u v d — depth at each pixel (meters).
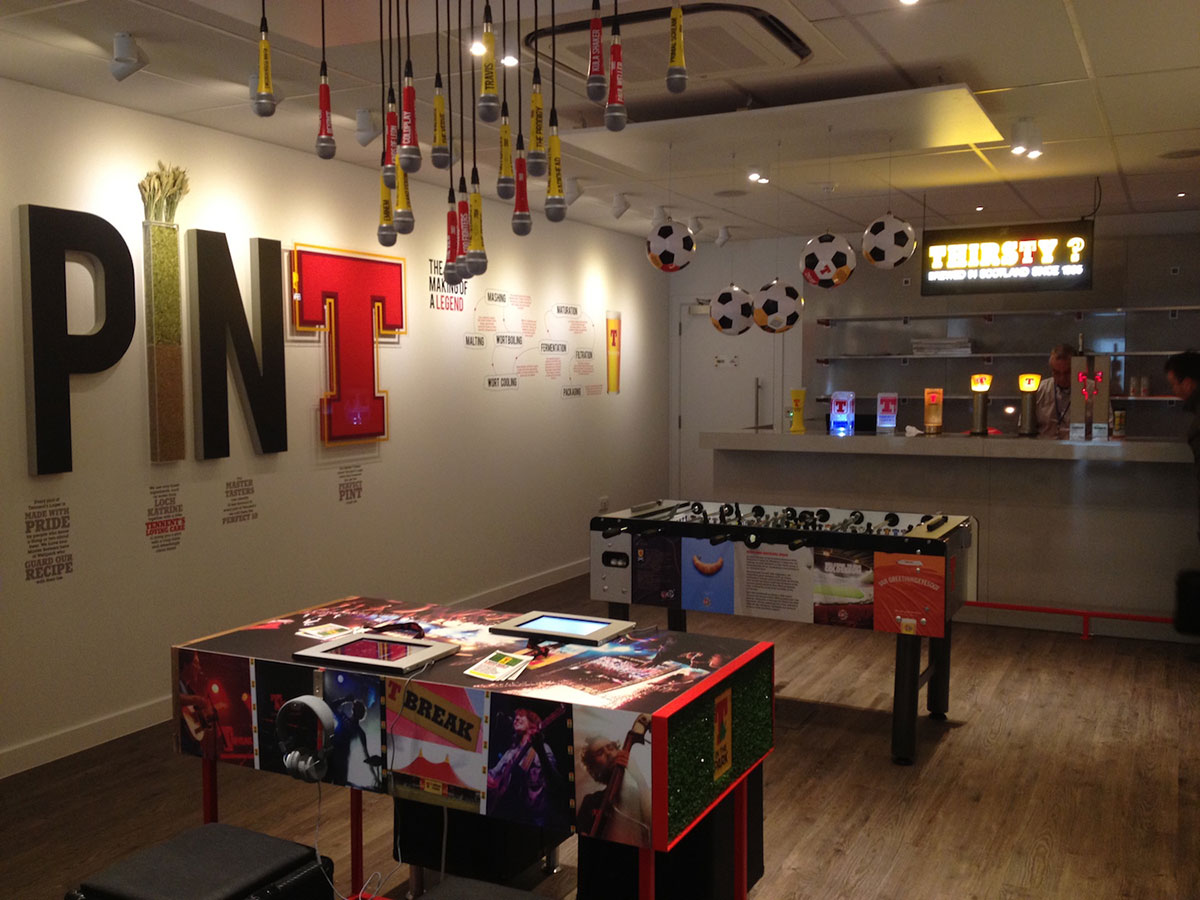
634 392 9.45
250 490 5.29
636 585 4.82
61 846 3.59
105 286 4.48
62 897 3.23
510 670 2.68
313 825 3.76
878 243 5.41
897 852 3.48
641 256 9.51
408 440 6.43
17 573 4.22
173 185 4.77
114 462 4.59
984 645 6.19
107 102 4.52
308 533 5.68
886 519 4.88
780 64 4.05
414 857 3.18
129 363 4.64
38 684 4.32
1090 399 6.40
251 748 2.89
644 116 5.06
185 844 2.40
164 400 4.73
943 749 4.47
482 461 7.20
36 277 4.19
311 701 2.63
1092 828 3.65
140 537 4.72
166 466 4.83
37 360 4.20
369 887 3.26
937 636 4.14
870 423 8.74
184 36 3.65
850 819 3.75
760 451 7.23
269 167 5.39
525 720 2.48
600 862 2.91
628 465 9.37
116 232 4.52
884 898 3.17
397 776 2.67
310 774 2.64
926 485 6.76
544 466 7.98
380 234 3.05
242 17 3.40
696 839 2.79
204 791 2.97
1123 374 8.26
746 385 9.90
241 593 5.26
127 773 4.25
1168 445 5.95
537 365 7.84
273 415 5.32
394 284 6.21
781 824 3.71
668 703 2.40
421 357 6.53
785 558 4.45
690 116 4.92
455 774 2.59
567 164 6.01
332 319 5.74
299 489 5.61
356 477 6.01
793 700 5.18
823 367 9.52
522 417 7.66
